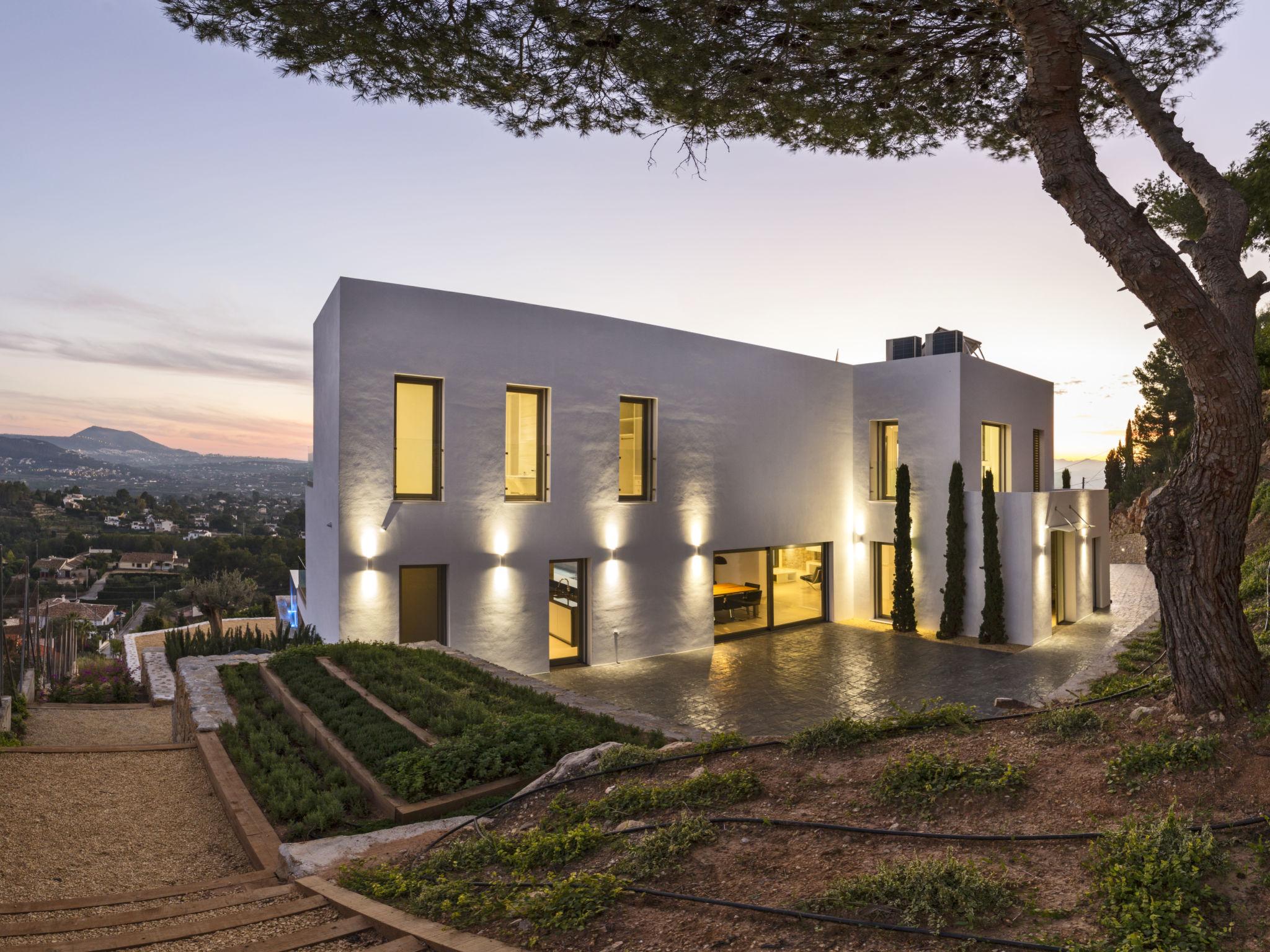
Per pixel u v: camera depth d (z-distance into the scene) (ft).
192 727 27.32
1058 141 13.34
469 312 40.70
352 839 15.89
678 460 49.96
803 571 59.77
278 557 201.87
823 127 22.43
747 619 56.29
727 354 52.90
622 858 11.66
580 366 45.06
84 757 24.34
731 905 9.54
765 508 55.21
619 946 9.14
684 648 50.01
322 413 43.11
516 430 43.27
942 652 49.37
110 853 17.22
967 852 10.17
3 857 16.60
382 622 37.76
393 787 18.40
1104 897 8.39
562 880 11.28
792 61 19.69
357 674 28.89
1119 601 69.51
